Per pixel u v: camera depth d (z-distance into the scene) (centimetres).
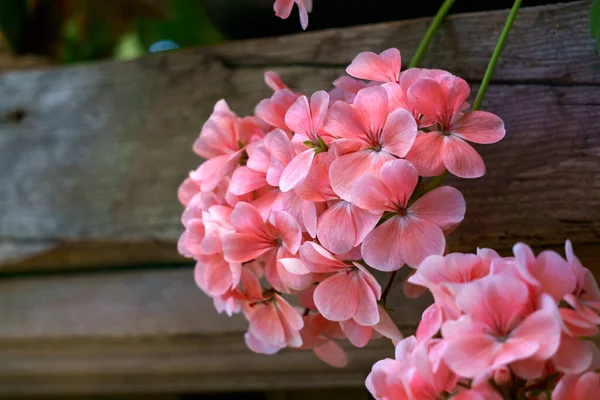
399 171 58
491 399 54
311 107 60
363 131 59
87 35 106
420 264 58
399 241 59
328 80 71
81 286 78
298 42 72
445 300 56
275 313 62
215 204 63
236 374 76
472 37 67
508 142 66
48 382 82
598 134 65
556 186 65
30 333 79
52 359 80
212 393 87
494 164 66
